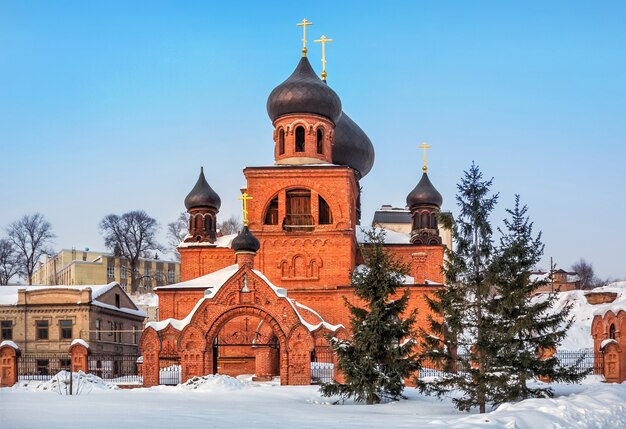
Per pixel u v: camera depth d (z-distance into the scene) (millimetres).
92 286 83375
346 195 62000
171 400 34500
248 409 30203
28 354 76188
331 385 35938
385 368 36125
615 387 34594
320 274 61062
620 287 113438
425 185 74250
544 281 32906
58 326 76625
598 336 63938
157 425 22516
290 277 61188
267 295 46719
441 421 23469
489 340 32062
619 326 56469
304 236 61625
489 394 31750
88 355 51812
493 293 33031
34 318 76938
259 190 62312
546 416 24953
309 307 60500
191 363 46250
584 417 26094
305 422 24609
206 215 69938
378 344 36125
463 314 32438
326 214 63000
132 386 46219
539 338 32562
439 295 33000
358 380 35344
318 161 65000
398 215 112562
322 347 48219
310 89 65125
